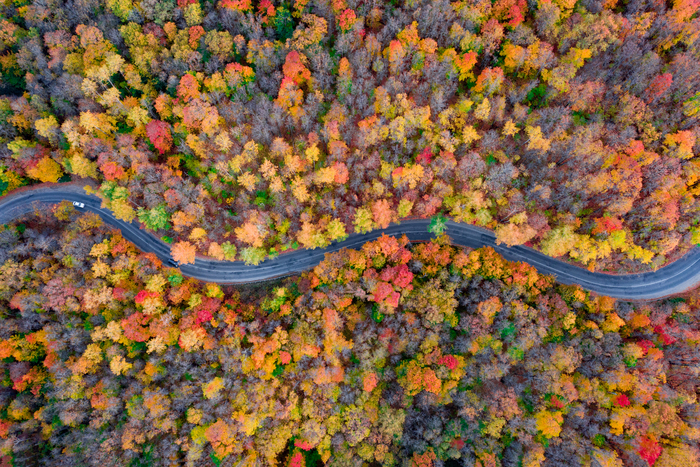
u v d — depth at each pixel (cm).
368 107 7531
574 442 6041
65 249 6731
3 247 6888
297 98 7356
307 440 6297
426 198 7219
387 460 6366
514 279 6719
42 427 6328
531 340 6362
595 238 6994
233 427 6031
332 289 6850
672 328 6688
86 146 7100
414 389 6381
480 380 6431
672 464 5781
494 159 7338
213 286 7006
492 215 7438
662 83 6888
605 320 6756
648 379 6216
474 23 7531
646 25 7175
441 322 6694
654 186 6838
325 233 7400
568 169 7075
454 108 7388
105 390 6203
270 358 6462
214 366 6525
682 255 7456
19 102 7250
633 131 6912
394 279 6712
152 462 5928
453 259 6906
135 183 7000
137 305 6644
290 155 7056
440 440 6222
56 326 6481
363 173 7281
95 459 5906
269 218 7219
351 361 6850
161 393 6212
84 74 7519
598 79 7244
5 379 6538
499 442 6228
